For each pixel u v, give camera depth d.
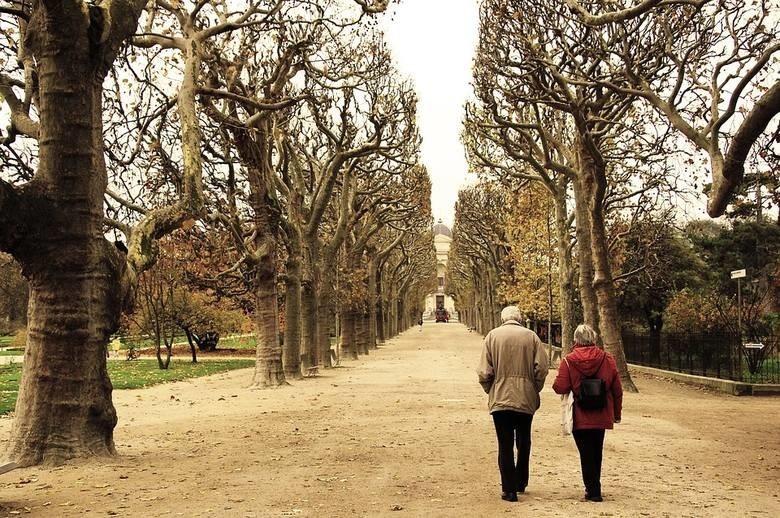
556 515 7.36
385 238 56.31
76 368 10.38
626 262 38.56
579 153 23.06
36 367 10.29
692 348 26.16
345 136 30.81
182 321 38.94
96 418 10.56
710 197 11.62
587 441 8.09
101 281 10.66
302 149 32.75
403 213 47.25
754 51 16.17
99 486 8.78
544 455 11.13
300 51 23.05
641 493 8.48
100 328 10.63
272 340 24.27
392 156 33.09
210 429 14.12
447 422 15.07
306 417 16.00
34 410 10.20
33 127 12.08
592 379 8.13
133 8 11.12
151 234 11.66
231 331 42.41
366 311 47.50
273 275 24.28
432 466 10.19
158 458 10.84
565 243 30.64
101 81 10.91
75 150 10.44
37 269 10.26
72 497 8.20
